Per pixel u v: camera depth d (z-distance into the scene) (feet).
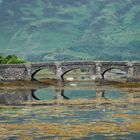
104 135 344.49
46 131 362.12
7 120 419.74
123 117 427.74
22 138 336.49
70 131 360.89
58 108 504.43
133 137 336.90
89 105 528.22
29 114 458.50
